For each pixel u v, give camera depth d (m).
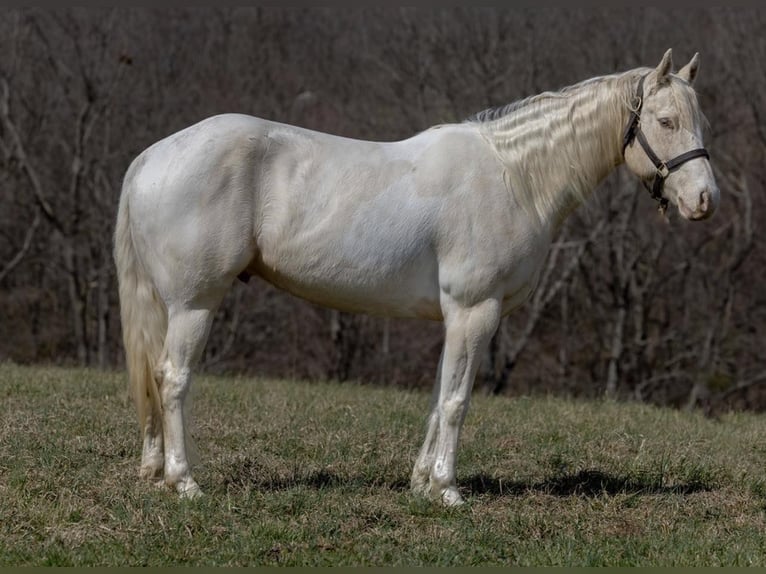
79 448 9.74
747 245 31.78
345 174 8.13
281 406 12.66
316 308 34.97
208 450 10.12
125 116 36.00
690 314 34.03
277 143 8.16
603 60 33.72
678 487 9.51
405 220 8.14
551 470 9.94
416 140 8.50
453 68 34.12
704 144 8.48
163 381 8.20
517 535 7.90
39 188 32.53
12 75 35.25
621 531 8.13
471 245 8.20
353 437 10.70
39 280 36.19
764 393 32.72
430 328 34.22
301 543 7.43
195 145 8.06
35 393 12.71
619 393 32.28
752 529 8.25
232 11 35.69
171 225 8.01
